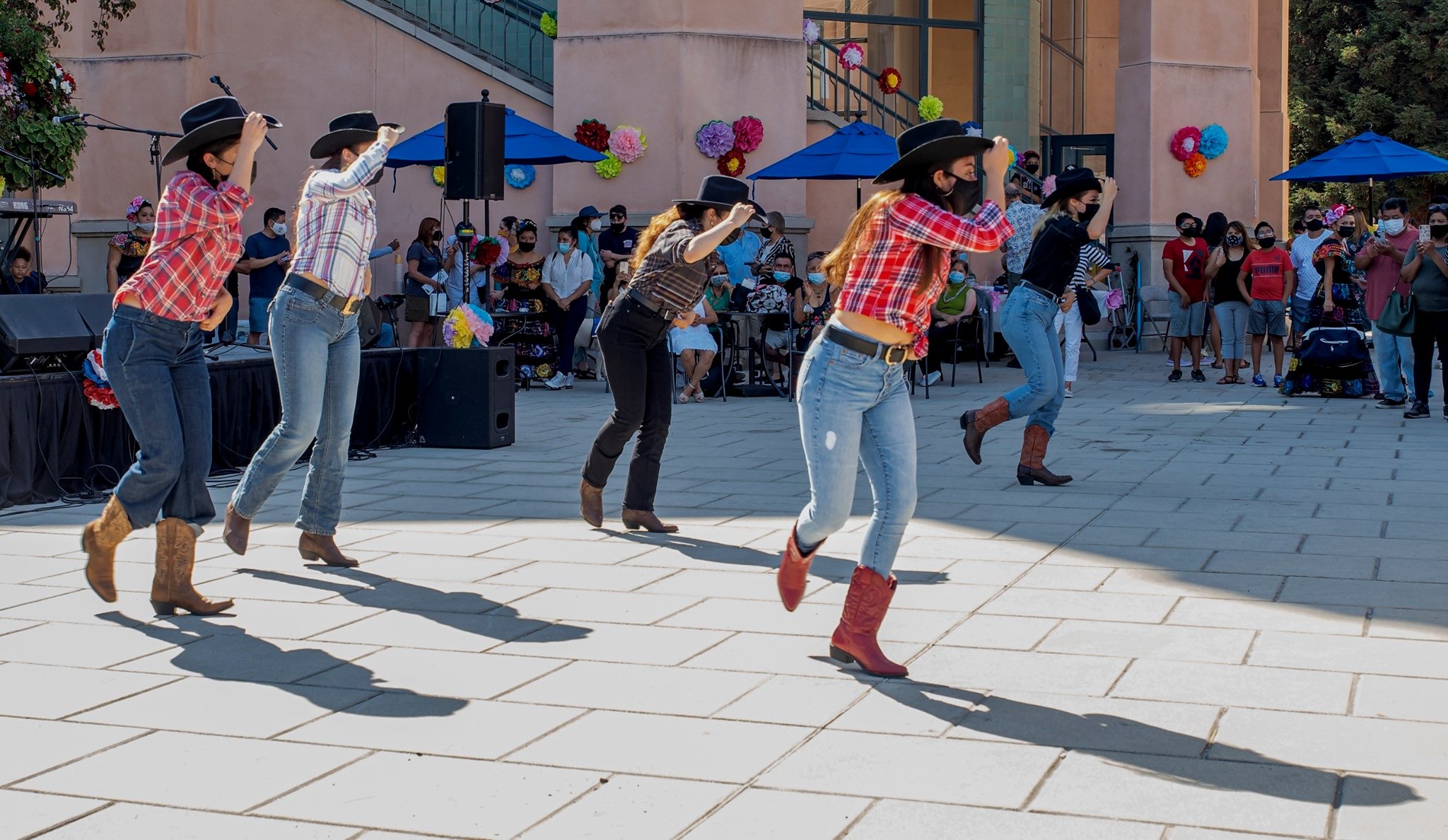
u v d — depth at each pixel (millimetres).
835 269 4750
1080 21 24578
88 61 17984
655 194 17406
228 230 5586
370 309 10547
